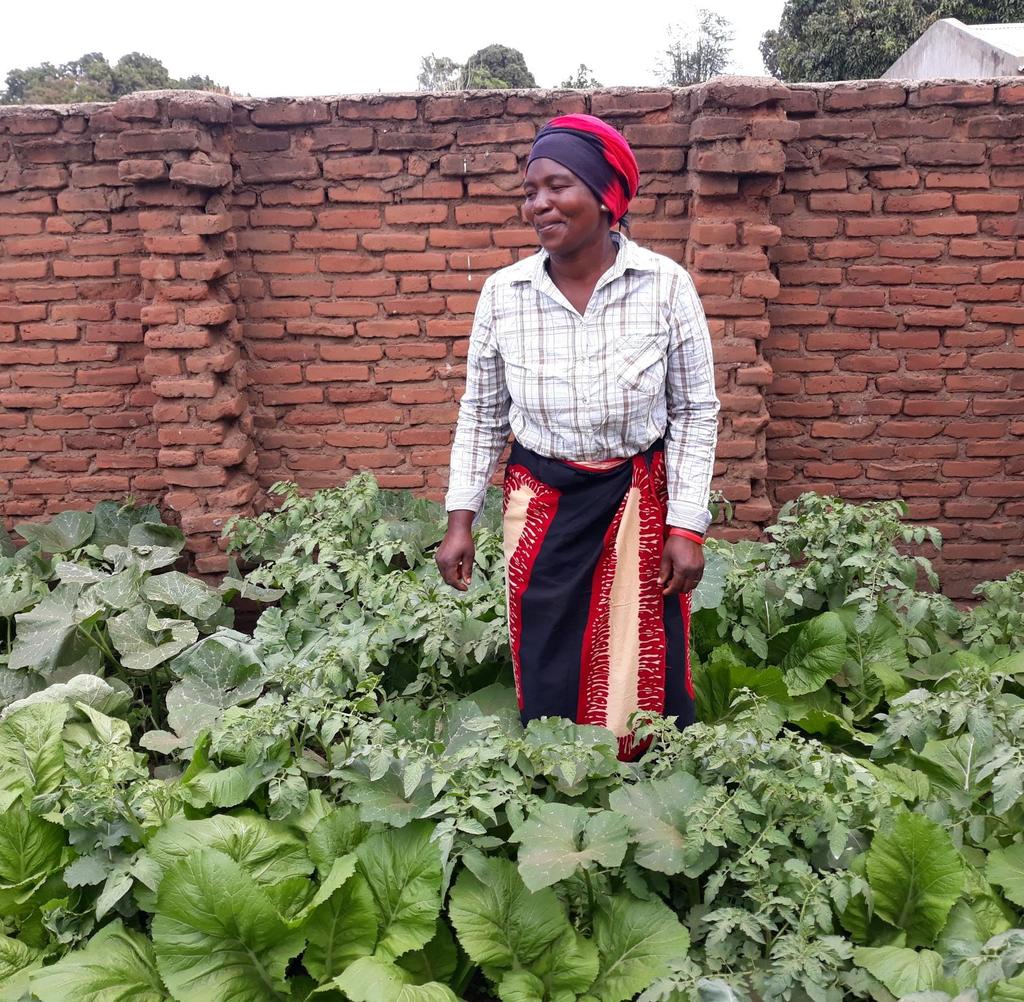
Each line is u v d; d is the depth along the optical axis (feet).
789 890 7.69
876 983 7.20
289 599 12.84
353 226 14.16
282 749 9.00
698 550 8.73
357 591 12.23
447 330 14.44
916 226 13.85
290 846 8.52
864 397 14.44
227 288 14.08
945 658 11.84
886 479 14.71
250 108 13.78
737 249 13.32
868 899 7.86
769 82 12.63
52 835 8.98
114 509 14.79
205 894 7.73
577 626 8.93
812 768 8.07
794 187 13.80
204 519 14.11
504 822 8.62
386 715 9.79
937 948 7.80
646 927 7.80
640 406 8.43
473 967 8.11
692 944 7.91
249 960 7.91
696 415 8.75
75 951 8.03
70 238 14.26
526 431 8.83
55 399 14.80
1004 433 14.46
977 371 14.28
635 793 8.32
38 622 12.00
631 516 8.74
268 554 13.70
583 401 8.38
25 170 14.05
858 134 13.57
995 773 9.14
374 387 14.71
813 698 11.51
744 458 13.80
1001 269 13.91
